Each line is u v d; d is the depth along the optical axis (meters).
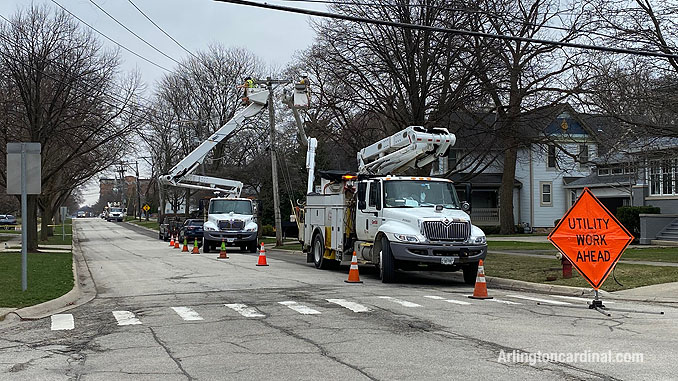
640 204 33.50
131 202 155.38
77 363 7.50
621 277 15.39
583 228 11.76
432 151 18.14
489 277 16.78
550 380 6.36
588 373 6.62
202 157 30.28
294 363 7.23
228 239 31.58
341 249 18.72
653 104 19.89
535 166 45.94
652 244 29.97
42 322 10.72
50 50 29.42
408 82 22.42
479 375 6.56
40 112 29.56
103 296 14.17
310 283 16.00
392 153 18.67
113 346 8.46
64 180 46.59
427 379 6.43
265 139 50.06
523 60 25.66
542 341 8.34
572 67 23.56
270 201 49.47
